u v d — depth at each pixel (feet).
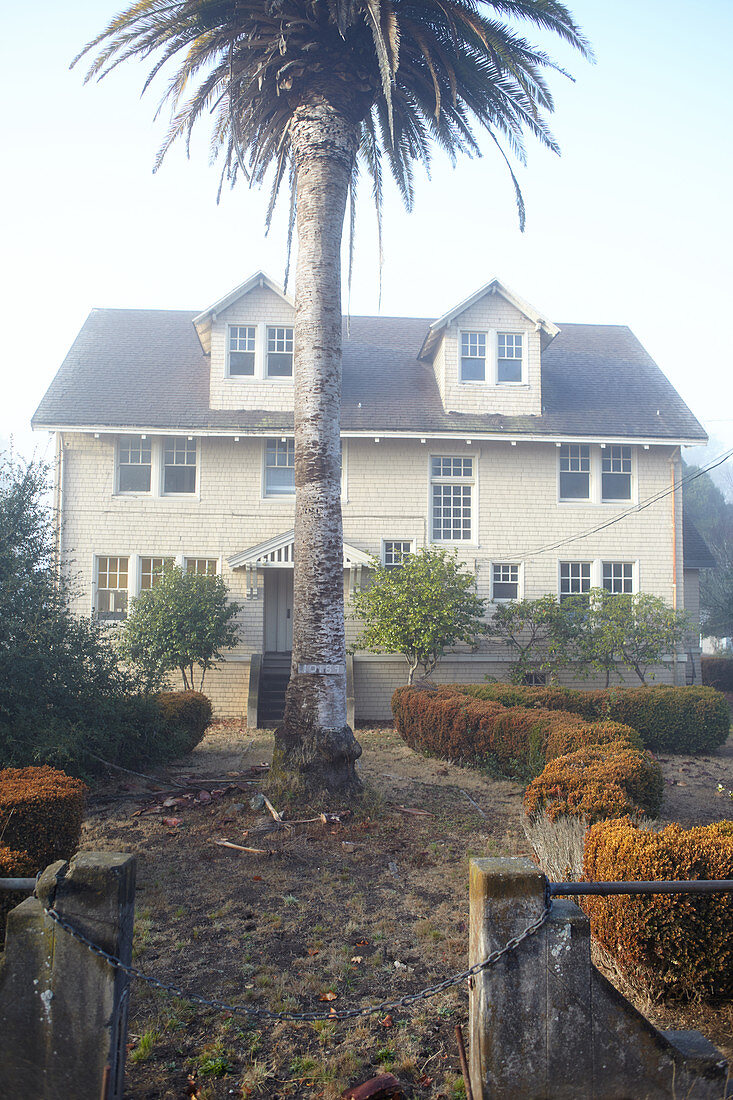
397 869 23.84
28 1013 10.73
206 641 53.88
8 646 30.86
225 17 34.71
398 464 63.67
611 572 65.21
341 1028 14.65
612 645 58.49
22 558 31.71
